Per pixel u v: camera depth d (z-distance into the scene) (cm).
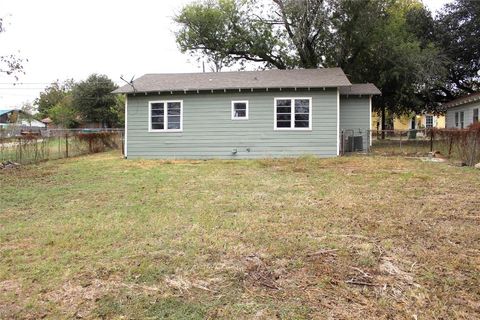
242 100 1402
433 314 266
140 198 674
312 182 821
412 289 303
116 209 592
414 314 266
